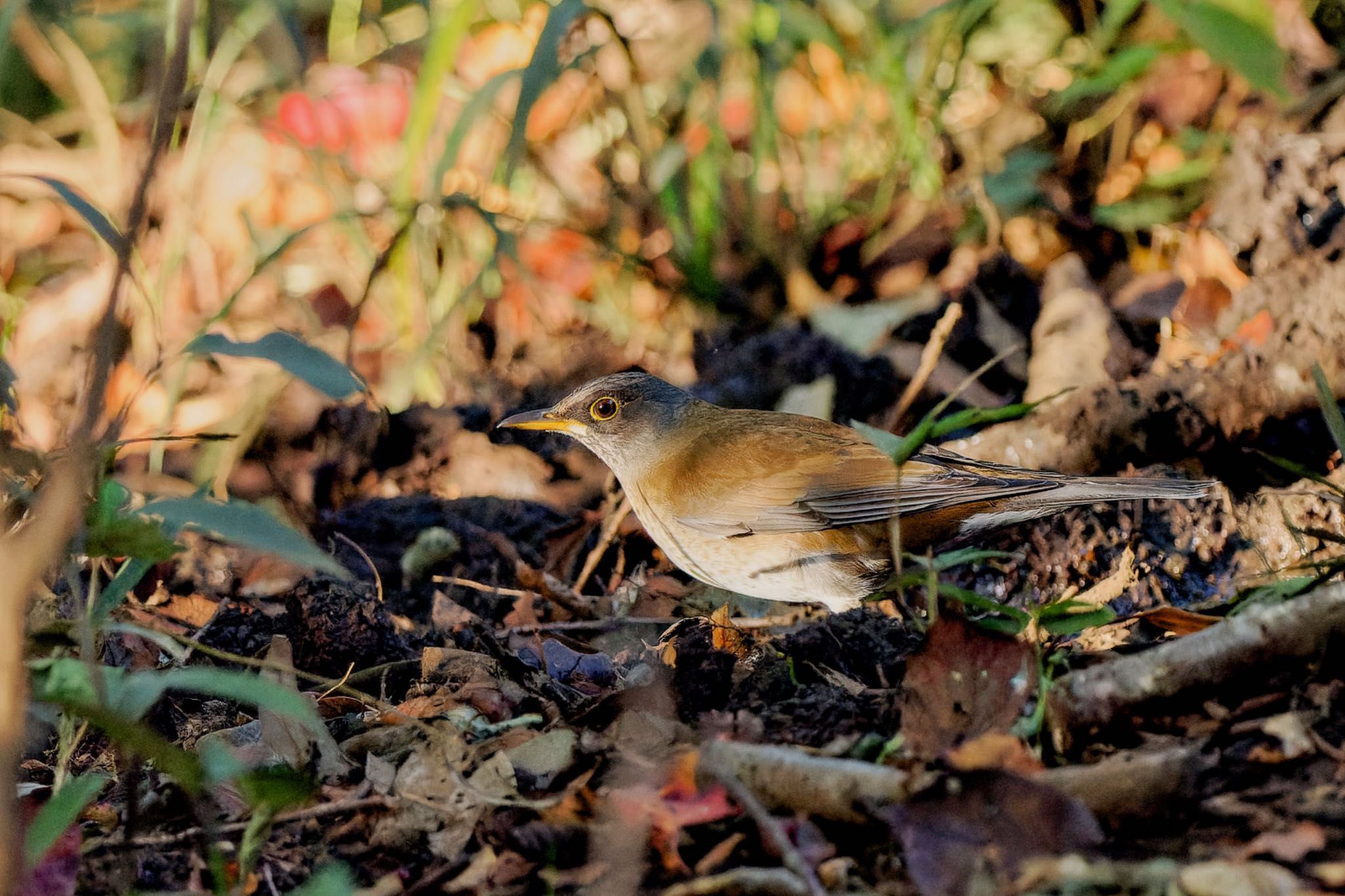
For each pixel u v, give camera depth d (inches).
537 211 572.7
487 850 242.7
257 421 480.7
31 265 552.1
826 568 405.7
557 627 383.9
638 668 343.9
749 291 559.5
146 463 492.4
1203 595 394.3
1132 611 386.0
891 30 590.6
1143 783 215.5
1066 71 579.2
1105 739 241.9
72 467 184.1
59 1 492.7
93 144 581.6
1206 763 227.9
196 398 506.3
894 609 403.9
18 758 193.6
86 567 380.5
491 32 583.2
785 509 406.3
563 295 555.5
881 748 247.3
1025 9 590.6
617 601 422.0
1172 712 243.3
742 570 416.5
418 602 435.2
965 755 219.5
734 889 210.5
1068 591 399.9
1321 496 390.6
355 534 463.2
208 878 239.6
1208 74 549.0
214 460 471.5
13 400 283.6
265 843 250.5
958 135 585.0
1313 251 447.5
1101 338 472.1
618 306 552.7
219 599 404.2
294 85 542.6
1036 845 207.8
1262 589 297.6
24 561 177.9
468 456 498.9
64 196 236.7
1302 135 469.4
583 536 465.1
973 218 545.6
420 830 249.9
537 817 245.3
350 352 452.8
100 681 208.7
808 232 556.4
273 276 553.3
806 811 228.1
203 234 550.9
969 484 389.4
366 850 248.8
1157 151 543.8
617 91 585.6
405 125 556.1
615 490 486.9
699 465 416.5
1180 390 438.3
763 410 494.3
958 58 560.7
